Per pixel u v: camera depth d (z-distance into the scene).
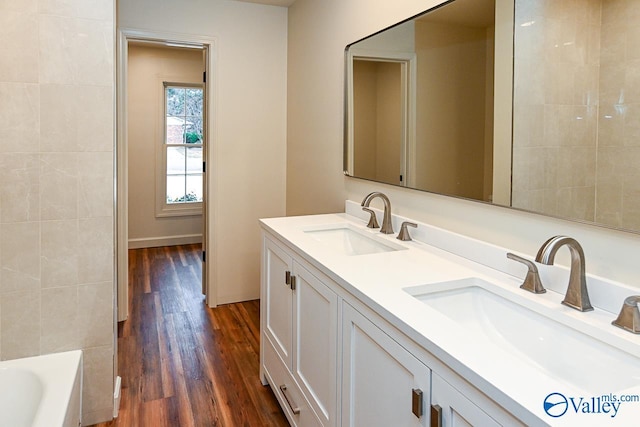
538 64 1.39
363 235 2.26
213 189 3.62
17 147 1.93
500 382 0.85
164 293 4.04
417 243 1.98
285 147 3.82
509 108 1.51
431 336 1.05
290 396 2.05
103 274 2.10
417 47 2.01
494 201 1.59
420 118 2.00
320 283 1.69
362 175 2.53
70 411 1.69
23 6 1.89
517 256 1.40
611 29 1.19
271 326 2.35
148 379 2.55
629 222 1.16
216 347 2.98
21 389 1.88
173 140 5.75
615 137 1.18
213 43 3.49
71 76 1.98
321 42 3.04
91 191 2.05
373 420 1.33
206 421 2.18
